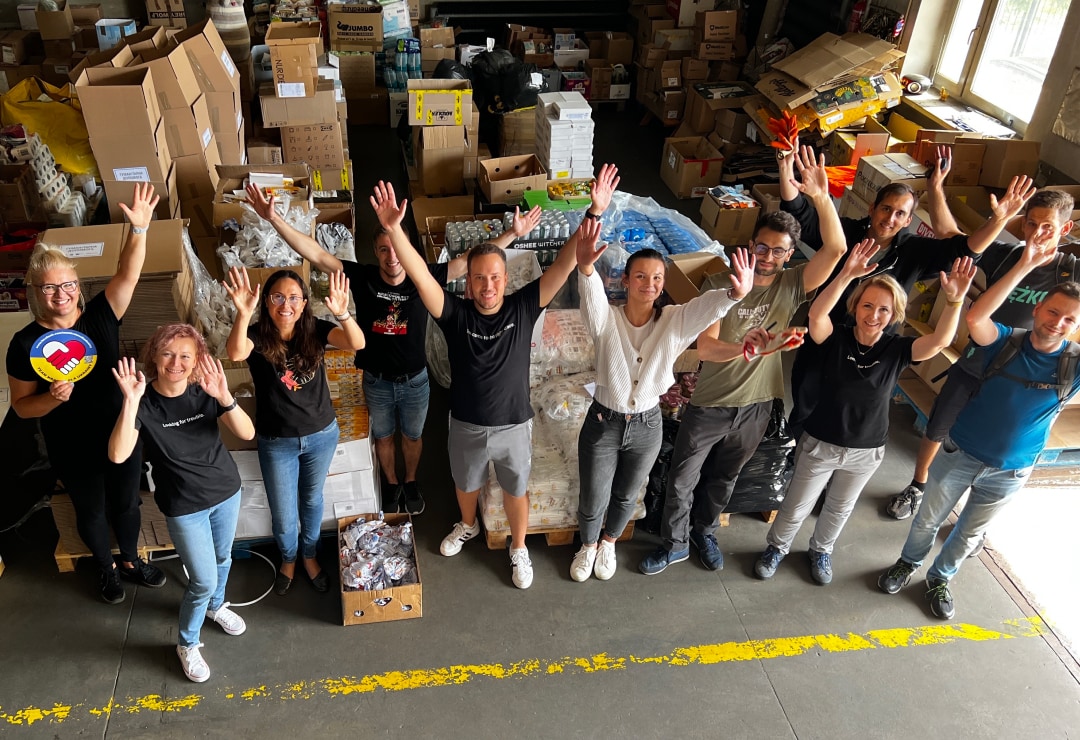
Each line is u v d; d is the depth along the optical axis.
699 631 3.65
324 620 3.60
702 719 3.28
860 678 3.48
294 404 3.10
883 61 6.58
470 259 3.01
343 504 3.79
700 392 3.46
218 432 2.94
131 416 2.57
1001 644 3.66
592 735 3.19
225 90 5.44
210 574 3.09
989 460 3.34
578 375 4.35
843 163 6.57
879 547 4.14
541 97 6.56
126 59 5.06
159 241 3.62
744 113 7.64
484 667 3.43
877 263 3.88
